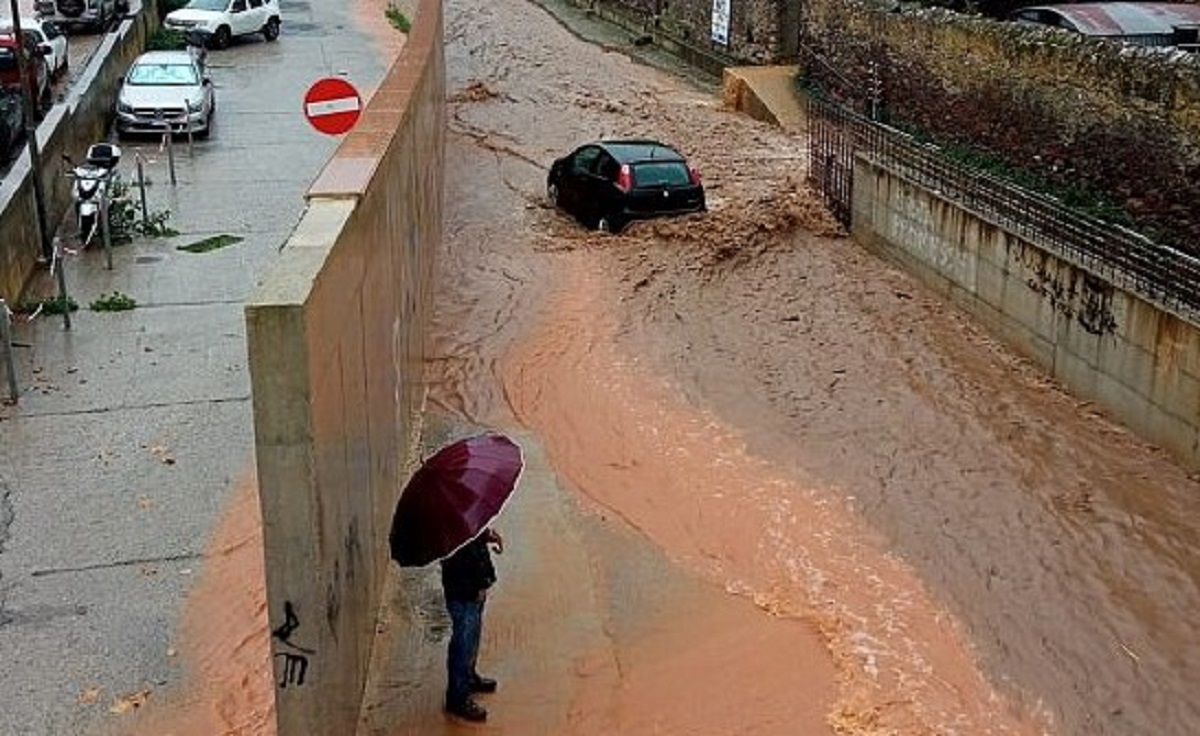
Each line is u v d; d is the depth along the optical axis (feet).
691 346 58.13
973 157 71.05
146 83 80.94
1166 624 38.65
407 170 43.70
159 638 32.68
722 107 103.14
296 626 24.50
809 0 99.19
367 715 30.73
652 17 133.39
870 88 87.81
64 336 49.47
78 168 62.34
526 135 93.20
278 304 22.75
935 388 54.60
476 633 30.45
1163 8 76.89
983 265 60.49
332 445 25.80
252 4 118.21
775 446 49.06
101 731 29.53
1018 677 35.88
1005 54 69.77
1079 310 53.42
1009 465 47.96
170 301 53.11
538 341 57.62
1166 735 34.06
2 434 42.14
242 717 30.01
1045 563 41.63
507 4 155.63
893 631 37.29
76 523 37.37
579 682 33.06
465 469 28.84
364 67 108.37
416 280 47.60
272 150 78.02
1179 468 47.73
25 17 93.35
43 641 32.37
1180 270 49.34
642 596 37.60
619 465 46.70
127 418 43.42
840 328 60.70
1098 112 60.90
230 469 40.45
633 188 70.38
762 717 32.60
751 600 37.96
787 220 72.38
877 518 44.01
